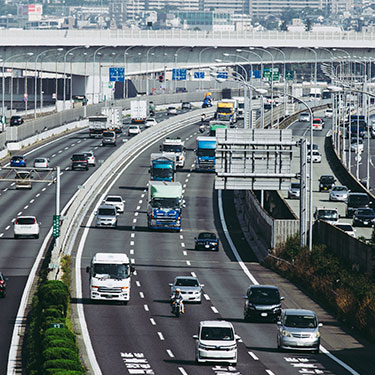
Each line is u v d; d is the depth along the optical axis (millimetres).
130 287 191625
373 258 180875
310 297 186000
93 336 144750
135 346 138250
